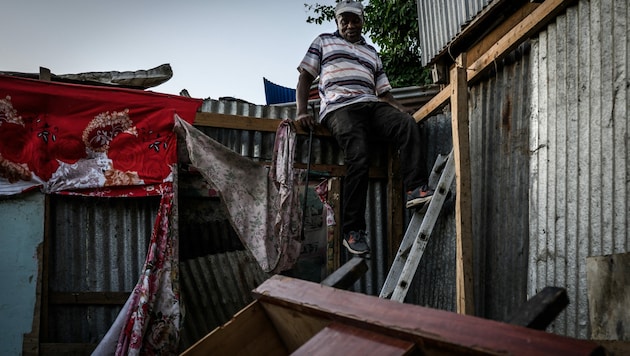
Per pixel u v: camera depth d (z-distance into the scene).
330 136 5.45
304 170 5.48
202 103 5.16
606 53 3.18
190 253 5.21
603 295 2.70
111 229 4.96
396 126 4.80
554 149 3.54
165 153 4.93
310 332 1.96
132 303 4.50
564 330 3.33
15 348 4.55
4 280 4.60
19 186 4.66
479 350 1.37
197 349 2.00
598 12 3.24
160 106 5.00
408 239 4.56
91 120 4.84
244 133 5.44
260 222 4.98
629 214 2.95
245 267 5.34
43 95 4.75
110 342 4.43
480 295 4.24
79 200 4.91
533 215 3.68
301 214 5.29
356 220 4.81
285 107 5.71
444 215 4.82
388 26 10.50
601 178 3.15
